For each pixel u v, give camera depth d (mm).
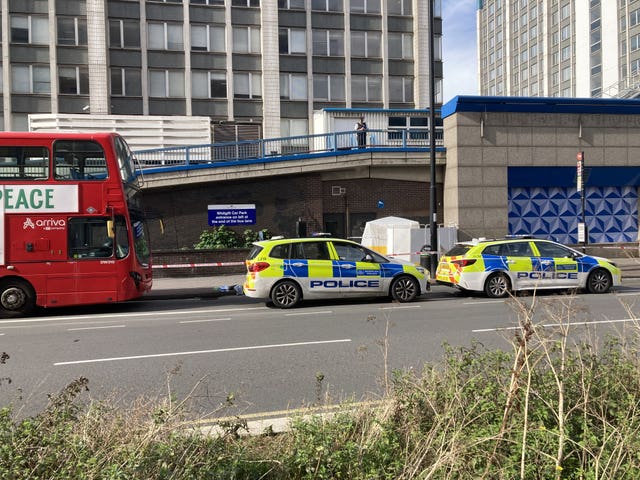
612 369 3963
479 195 20797
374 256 12695
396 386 4000
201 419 4293
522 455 2938
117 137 12594
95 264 12016
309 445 3252
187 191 20969
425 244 18766
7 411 3275
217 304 13688
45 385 6059
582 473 3016
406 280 12711
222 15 35375
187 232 20938
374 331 8945
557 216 21734
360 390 5570
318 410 4219
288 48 36094
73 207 11961
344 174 21672
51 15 33031
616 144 21641
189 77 34719
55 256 11859
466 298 13312
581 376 3697
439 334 8539
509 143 20969
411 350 7406
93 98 33219
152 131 26156
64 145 12016
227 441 3363
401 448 3340
